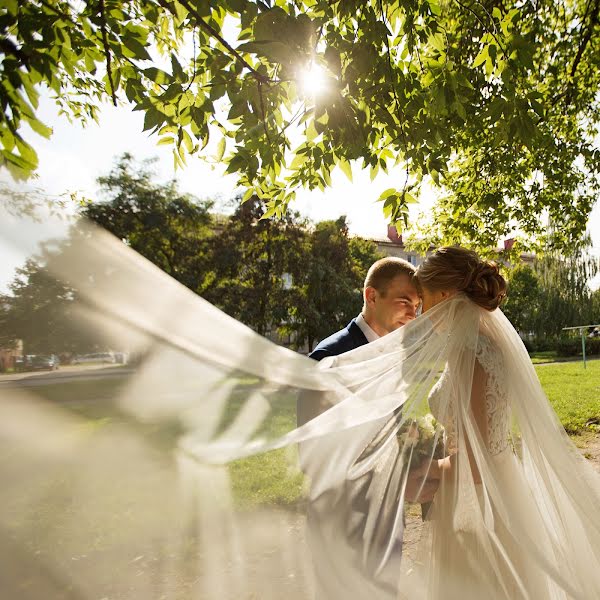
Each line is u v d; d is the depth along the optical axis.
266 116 2.84
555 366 21.16
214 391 1.24
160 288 1.18
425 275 2.00
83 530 0.96
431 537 1.72
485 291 1.86
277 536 1.26
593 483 2.00
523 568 1.68
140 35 2.43
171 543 1.07
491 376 1.82
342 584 1.34
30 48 1.95
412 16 2.92
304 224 20.70
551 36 7.45
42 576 0.90
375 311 2.26
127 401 1.06
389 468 1.63
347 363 1.88
